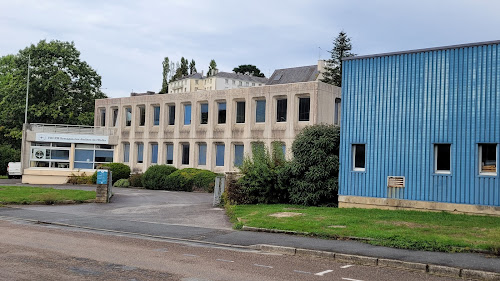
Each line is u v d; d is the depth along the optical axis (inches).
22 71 2132.1
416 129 743.7
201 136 1599.4
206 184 1336.1
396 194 754.8
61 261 413.4
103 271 376.8
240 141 1486.2
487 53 687.7
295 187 870.4
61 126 1800.0
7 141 2444.6
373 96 793.6
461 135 700.7
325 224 603.2
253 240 540.4
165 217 765.3
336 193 850.1
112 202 996.6
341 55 2763.3
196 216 775.1
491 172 678.5
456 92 710.5
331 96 1385.3
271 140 1406.3
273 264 420.2
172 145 1712.6
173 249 493.0
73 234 594.9
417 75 749.3
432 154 725.9
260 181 880.9
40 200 948.0
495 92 677.9
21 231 611.2
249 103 1471.5
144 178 1486.2
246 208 813.9
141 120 1830.7
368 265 426.3
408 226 578.2
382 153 775.1
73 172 1683.1
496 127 671.8
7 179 1945.1
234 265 411.2
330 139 855.7
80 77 2246.6
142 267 394.9
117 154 1813.5
